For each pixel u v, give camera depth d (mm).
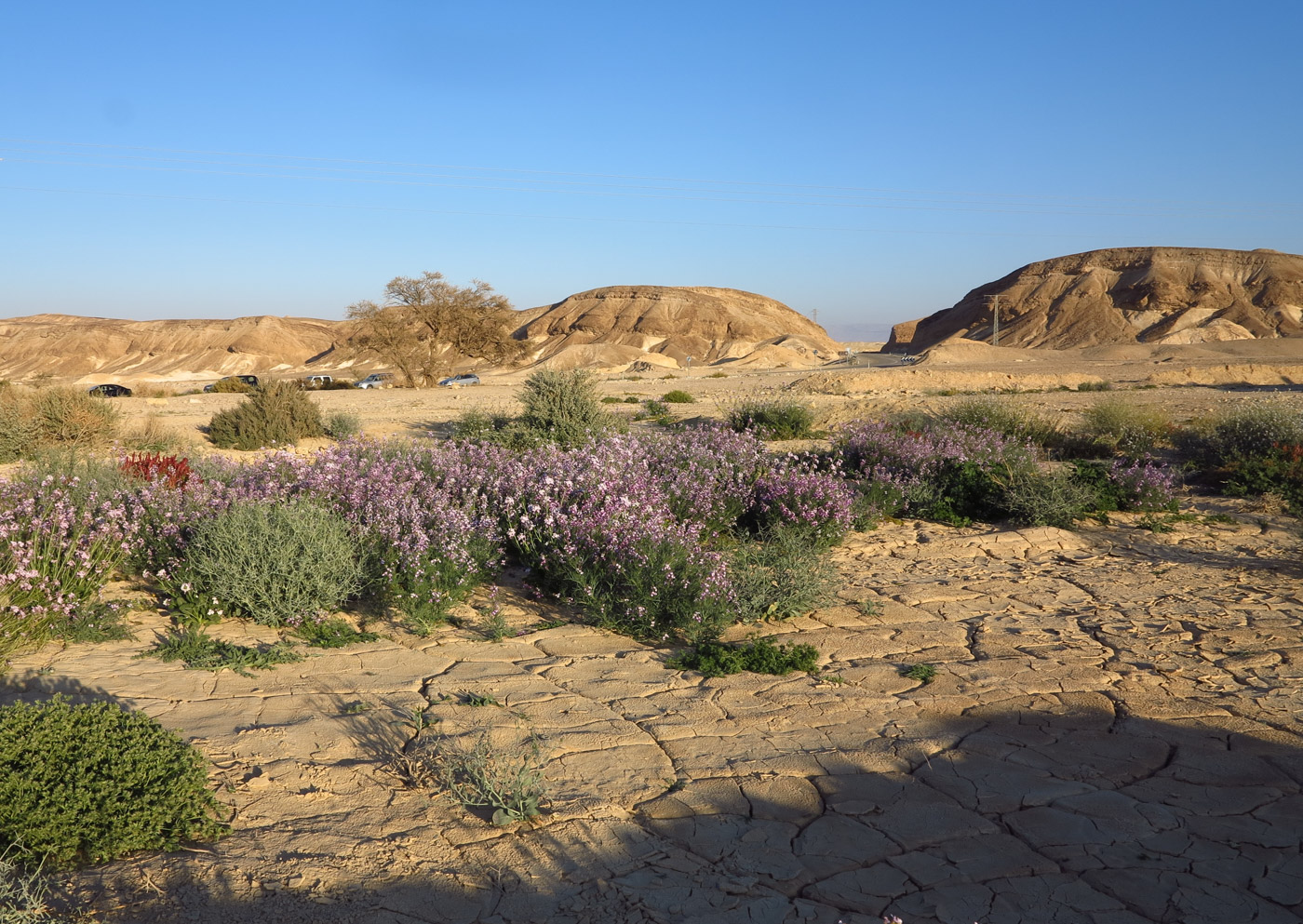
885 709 5418
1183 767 4602
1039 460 14836
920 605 7809
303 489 9414
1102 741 4938
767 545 9094
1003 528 11070
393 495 8844
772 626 7180
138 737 4094
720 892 3482
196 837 3861
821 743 4918
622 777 4484
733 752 4801
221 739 4840
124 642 6555
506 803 4129
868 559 9609
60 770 3822
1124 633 6883
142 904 3320
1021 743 4930
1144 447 16344
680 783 4418
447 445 12367
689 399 34969
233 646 6367
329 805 4164
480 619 7316
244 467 11641
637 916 3316
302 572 6934
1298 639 6613
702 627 6750
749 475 11250
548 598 7863
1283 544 9828
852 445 14398
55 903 3311
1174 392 35312
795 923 3283
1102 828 3998
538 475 9961
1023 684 5828
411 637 6832
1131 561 9305
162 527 8141
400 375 65750
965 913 3359
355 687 5711
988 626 7133
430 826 3977
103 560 7441
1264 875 3617
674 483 10156
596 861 3709
